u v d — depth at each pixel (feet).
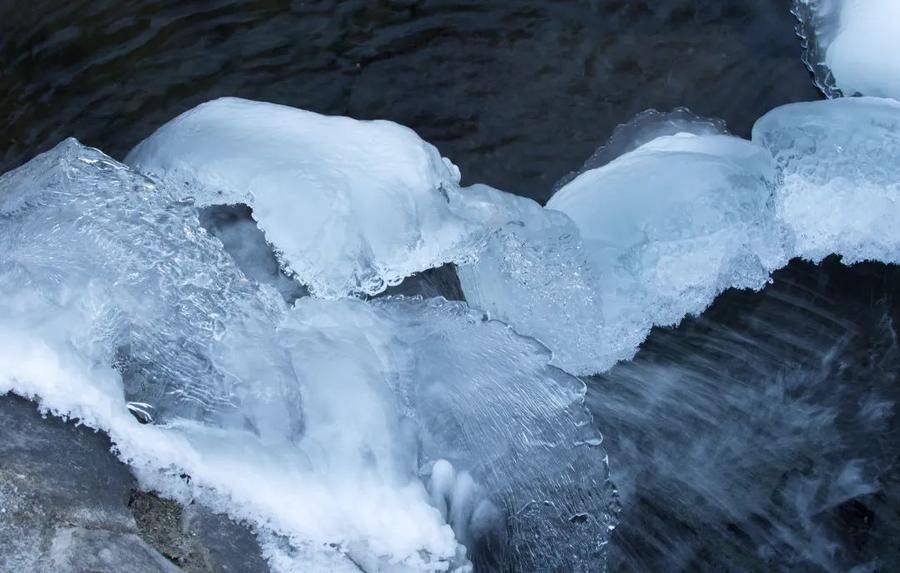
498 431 10.85
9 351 8.87
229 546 9.11
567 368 13.30
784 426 13.37
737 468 13.04
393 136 12.87
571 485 11.01
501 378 11.27
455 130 15.69
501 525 10.48
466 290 13.43
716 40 16.66
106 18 16.43
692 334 13.78
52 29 16.29
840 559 12.59
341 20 16.58
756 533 12.69
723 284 14.03
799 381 13.66
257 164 12.09
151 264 10.07
